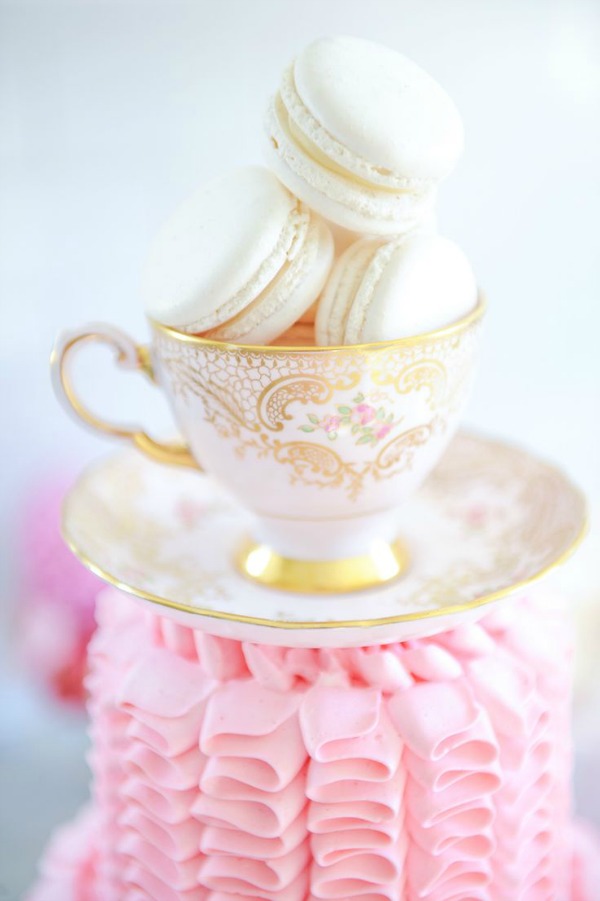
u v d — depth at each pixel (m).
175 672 0.31
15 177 0.61
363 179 0.29
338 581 0.34
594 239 0.58
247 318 0.30
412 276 0.30
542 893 0.32
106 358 0.63
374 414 0.30
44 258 0.63
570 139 0.56
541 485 0.37
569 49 0.54
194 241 0.31
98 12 0.57
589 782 0.48
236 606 0.33
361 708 0.29
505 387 0.62
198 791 0.30
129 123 0.59
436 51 0.54
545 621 0.33
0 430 0.65
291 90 0.29
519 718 0.30
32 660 0.55
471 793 0.29
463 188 0.57
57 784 0.51
